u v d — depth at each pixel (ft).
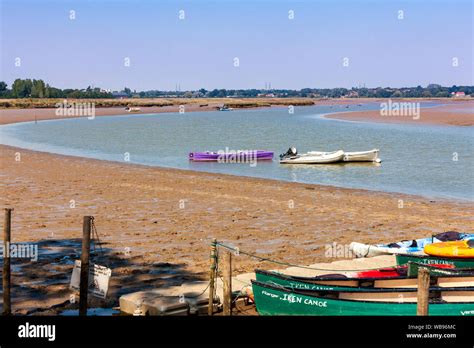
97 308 57.11
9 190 117.29
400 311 52.90
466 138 230.07
